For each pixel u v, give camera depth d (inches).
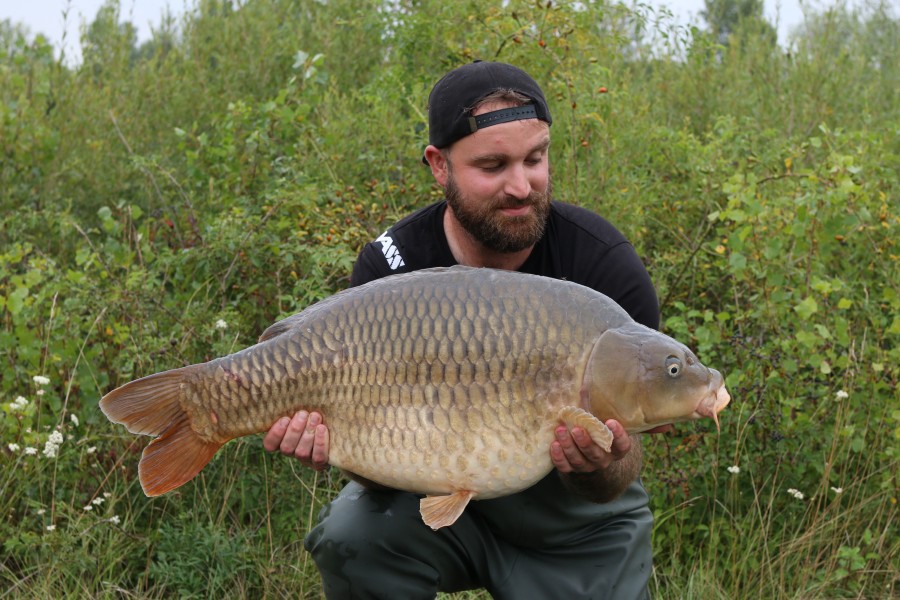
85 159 207.3
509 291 77.9
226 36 240.1
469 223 91.2
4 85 216.8
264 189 177.8
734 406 139.8
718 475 141.3
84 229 192.2
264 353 80.8
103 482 131.9
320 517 97.7
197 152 189.0
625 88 188.5
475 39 177.8
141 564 131.0
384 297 79.2
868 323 159.2
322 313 80.6
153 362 141.3
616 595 97.7
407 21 189.0
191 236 171.9
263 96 230.5
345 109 189.9
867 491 141.4
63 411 134.6
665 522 136.6
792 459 139.9
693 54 205.6
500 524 96.7
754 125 214.2
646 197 170.2
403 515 94.1
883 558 136.6
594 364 76.7
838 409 138.3
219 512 137.2
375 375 78.5
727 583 132.4
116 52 243.4
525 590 98.2
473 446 77.3
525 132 88.6
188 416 82.3
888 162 186.1
